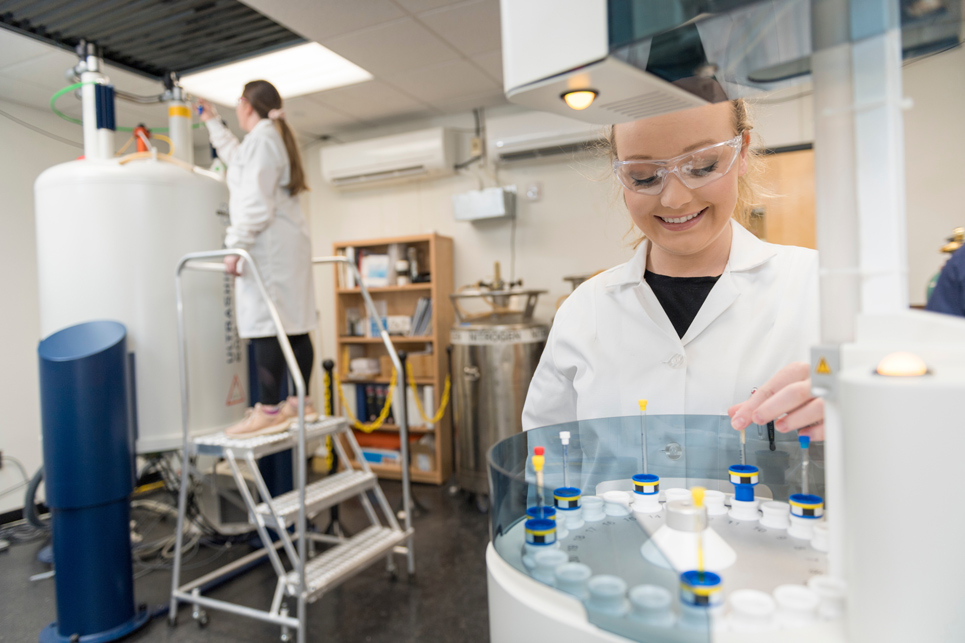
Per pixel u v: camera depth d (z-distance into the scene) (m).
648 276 1.09
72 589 2.14
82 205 2.36
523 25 0.43
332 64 3.28
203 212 2.56
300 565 1.94
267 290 2.24
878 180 0.42
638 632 0.41
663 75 0.43
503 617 0.50
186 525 3.17
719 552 0.49
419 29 2.83
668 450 0.73
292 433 2.27
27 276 3.69
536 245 4.07
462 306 4.30
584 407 1.04
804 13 0.42
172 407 2.48
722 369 0.97
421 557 2.84
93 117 2.48
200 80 3.40
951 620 0.37
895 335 0.42
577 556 0.48
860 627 0.39
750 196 1.09
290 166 2.38
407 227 4.49
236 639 2.17
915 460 0.37
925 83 2.91
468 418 3.59
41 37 2.78
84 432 2.11
